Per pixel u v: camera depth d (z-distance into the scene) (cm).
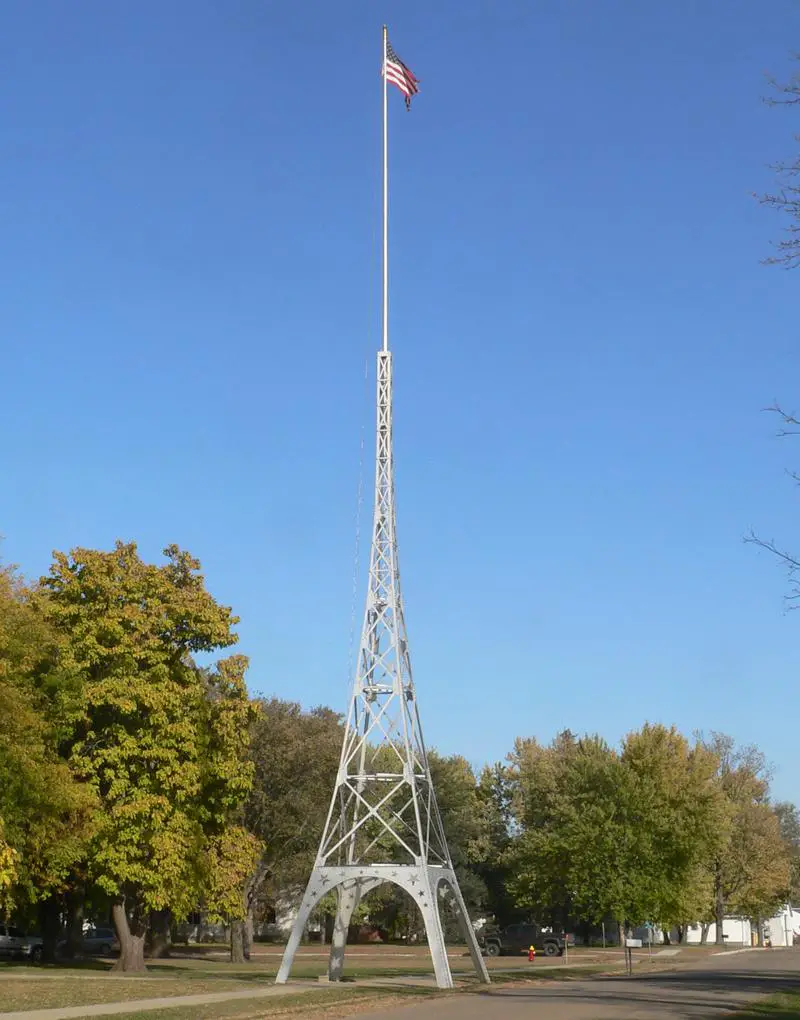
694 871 7688
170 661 4897
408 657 4447
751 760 10912
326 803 6469
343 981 4247
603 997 3459
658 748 8262
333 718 7950
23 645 4094
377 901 9075
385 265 4741
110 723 4697
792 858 14575
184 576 5166
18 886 4384
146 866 4506
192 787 4606
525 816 9306
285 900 9125
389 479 4566
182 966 5397
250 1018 2677
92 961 5519
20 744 3997
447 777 9444
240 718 5050
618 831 5822
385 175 4781
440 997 3497
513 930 7869
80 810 4391
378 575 4456
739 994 3612
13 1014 2642
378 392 4653
